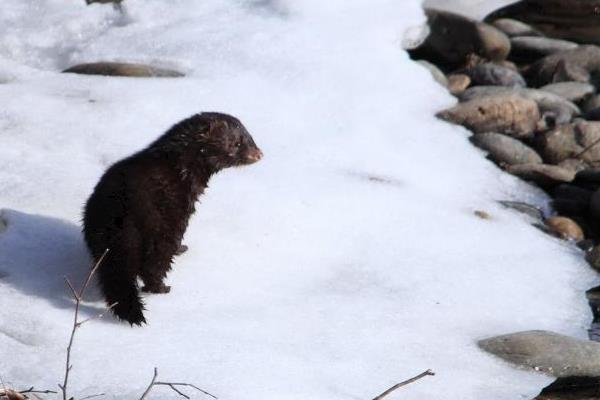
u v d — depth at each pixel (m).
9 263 9.75
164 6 16.56
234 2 16.80
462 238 11.73
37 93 13.59
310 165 12.73
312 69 14.90
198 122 9.79
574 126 14.89
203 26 15.94
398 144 13.76
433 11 17.86
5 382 7.80
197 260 10.33
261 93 14.17
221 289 9.88
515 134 14.98
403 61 15.70
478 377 8.88
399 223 11.76
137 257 9.23
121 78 14.24
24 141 12.29
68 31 16.20
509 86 16.84
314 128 13.64
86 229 9.34
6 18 16.45
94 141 12.46
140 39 15.62
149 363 8.27
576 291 11.03
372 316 9.77
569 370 9.10
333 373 8.56
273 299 9.85
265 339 8.99
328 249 11.01
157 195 9.41
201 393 7.88
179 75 14.62
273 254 10.72
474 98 15.23
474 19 18.09
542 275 11.25
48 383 7.87
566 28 19.98
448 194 12.89
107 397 7.71
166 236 9.42
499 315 10.19
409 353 9.16
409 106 14.74
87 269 9.78
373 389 8.40
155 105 13.45
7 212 10.55
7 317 8.80
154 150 9.68
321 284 10.37
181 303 9.49
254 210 11.39
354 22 16.34
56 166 11.73
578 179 14.13
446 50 17.73
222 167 9.94
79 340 8.56
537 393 8.70
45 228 10.40
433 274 10.81
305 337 9.17
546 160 14.70
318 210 11.65
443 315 10.00
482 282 10.82
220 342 8.78
